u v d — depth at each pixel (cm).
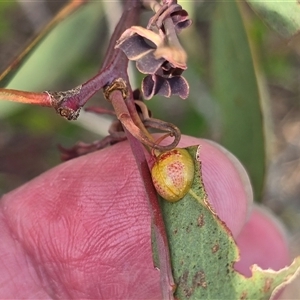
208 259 13
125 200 18
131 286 19
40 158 32
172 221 14
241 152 21
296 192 32
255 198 21
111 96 14
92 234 19
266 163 21
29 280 20
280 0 16
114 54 14
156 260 13
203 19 26
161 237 13
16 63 17
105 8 22
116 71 14
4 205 20
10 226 20
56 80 25
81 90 13
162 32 12
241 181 19
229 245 13
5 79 17
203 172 19
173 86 13
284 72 31
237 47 21
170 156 14
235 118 21
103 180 19
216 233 13
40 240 19
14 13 31
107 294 19
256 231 24
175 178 13
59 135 32
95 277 19
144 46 13
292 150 33
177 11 13
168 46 12
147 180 14
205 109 29
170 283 13
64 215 19
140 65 13
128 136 14
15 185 32
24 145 32
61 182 19
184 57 12
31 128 30
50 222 19
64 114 13
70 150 20
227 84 21
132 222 18
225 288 13
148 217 18
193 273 13
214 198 19
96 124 26
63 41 21
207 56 27
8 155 32
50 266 19
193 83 28
